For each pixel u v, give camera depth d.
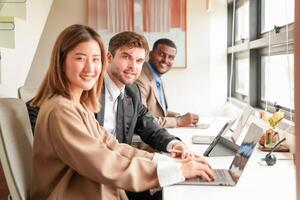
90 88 1.54
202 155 1.91
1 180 2.66
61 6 4.48
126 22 4.45
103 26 4.45
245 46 3.64
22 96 2.73
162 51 3.16
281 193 1.32
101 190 1.35
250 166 1.69
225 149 1.92
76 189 1.35
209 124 2.97
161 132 2.13
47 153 1.35
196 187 1.38
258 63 3.42
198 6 4.48
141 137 2.19
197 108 4.61
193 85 4.57
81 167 1.30
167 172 1.38
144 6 4.45
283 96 2.67
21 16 3.67
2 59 3.23
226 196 1.29
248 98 3.51
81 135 1.31
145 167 1.37
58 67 1.43
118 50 2.03
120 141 2.08
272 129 2.02
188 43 4.51
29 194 1.40
